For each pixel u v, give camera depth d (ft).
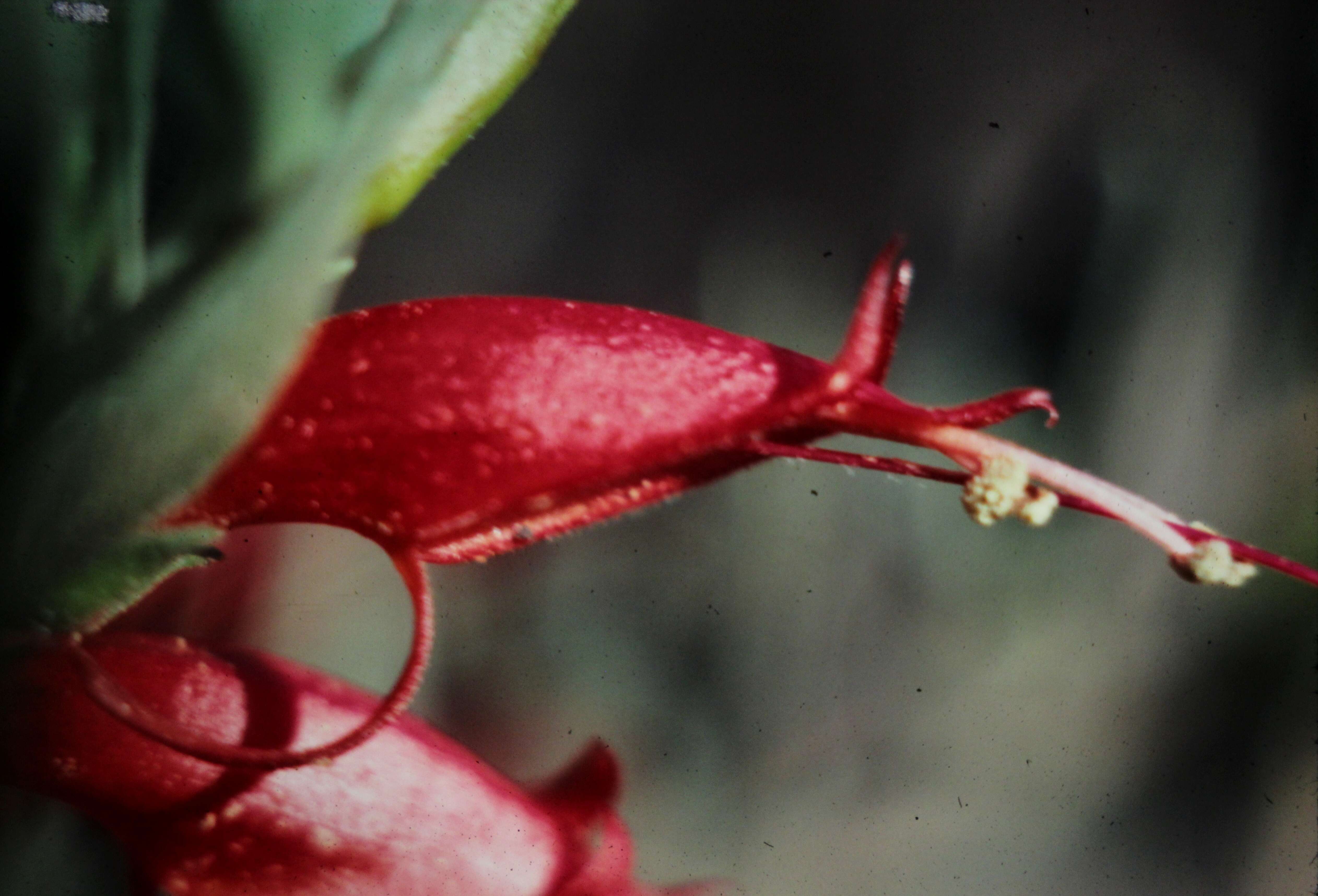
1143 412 0.60
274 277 0.42
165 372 0.42
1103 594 0.56
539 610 0.51
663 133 0.55
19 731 0.42
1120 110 0.60
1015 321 0.61
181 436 0.42
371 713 0.44
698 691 0.52
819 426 0.42
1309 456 0.59
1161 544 0.42
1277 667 0.55
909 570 0.56
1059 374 0.61
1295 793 0.53
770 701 0.52
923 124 0.60
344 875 0.43
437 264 0.50
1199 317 0.61
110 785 0.42
